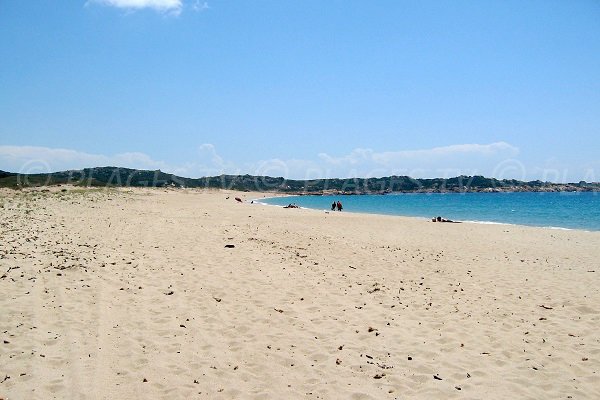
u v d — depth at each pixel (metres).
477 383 6.07
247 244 16.47
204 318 8.38
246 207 48.72
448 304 9.78
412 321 8.61
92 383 5.65
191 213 31.98
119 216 24.98
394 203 93.44
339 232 23.17
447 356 6.98
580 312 9.28
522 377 6.26
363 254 15.89
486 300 10.14
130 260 12.47
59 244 13.69
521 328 8.27
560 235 24.03
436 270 13.43
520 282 11.95
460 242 20.56
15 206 26.41
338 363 6.62
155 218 25.30
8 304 8.09
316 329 8.05
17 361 6.05
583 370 6.50
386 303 9.76
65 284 9.62
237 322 8.27
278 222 27.64
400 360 6.82
